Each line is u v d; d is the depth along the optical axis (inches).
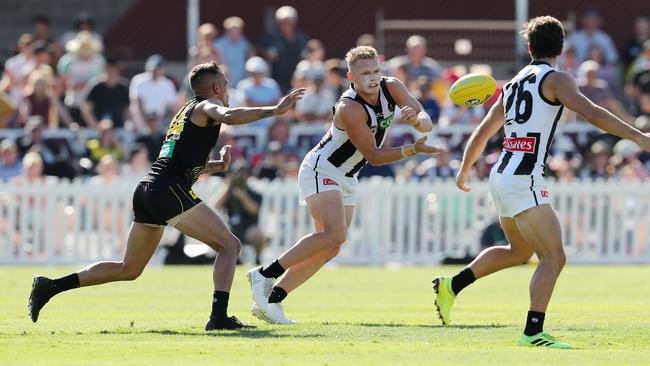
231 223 2427.4
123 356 984.9
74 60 2945.4
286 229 2482.8
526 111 1087.6
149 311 1460.4
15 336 1125.7
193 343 1068.5
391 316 1390.3
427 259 2497.5
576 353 1010.1
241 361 956.6
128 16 3253.0
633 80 2918.3
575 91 1066.7
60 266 2461.9
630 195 2502.5
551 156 2704.2
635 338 1122.0
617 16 3223.4
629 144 2672.2
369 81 1191.6
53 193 2496.3
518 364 942.4
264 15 3235.7
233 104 2787.9
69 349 1026.7
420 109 1210.0
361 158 1258.6
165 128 2689.5
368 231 2500.0
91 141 2714.1
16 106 2871.6
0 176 2637.8
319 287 1931.6
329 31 3198.8
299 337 1117.1
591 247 2518.5
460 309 1507.1
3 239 2501.2
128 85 2989.7
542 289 1064.8
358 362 952.3
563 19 3208.7
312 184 1258.6
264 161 2625.5
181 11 3250.5
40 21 3090.6
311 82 2834.6
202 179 2541.8
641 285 1962.4
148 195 1161.4
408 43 2908.5
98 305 1555.1
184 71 3245.6
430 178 2583.7
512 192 1083.9
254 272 1251.2
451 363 947.3
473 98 1189.7
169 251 2466.8
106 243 2507.4
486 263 1229.7
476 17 3176.7
